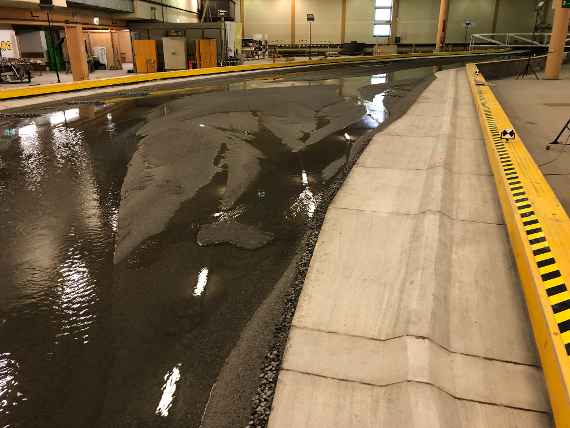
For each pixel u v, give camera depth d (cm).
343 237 378
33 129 876
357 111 1012
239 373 242
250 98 1224
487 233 378
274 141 729
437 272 310
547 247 304
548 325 229
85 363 257
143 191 518
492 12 4294
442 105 1039
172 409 224
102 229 427
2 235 418
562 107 1048
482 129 756
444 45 4341
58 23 2003
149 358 259
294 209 459
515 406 211
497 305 284
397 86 1531
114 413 224
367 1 4412
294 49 4544
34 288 332
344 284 311
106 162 636
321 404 212
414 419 198
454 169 552
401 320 267
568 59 3159
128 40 2661
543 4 4138
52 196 513
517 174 458
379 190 485
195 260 363
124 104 1180
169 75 1911
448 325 266
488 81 1800
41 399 233
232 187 521
